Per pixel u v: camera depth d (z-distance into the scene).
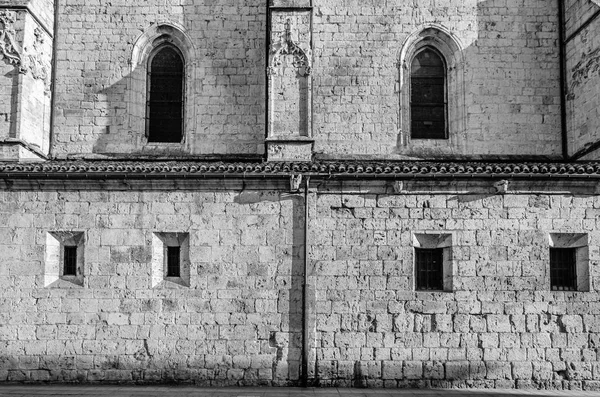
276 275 18.33
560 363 17.91
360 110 22.12
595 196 18.45
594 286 18.11
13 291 18.16
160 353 18.02
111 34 22.56
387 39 22.41
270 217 18.53
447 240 18.52
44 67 21.56
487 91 22.30
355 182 18.44
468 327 18.08
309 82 20.53
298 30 20.72
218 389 17.28
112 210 18.55
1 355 17.92
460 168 18.09
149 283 18.27
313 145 21.09
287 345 18.08
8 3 20.03
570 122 21.88
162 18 22.62
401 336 18.08
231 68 22.48
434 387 17.83
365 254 18.36
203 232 18.48
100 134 22.16
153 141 22.52
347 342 18.03
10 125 19.75
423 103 22.59
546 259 18.30
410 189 18.50
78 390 16.92
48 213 18.47
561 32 22.38
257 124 22.27
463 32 22.47
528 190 18.44
